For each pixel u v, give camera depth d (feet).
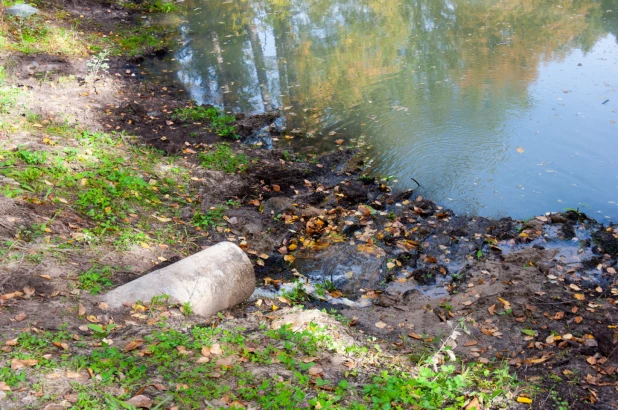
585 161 19.06
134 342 11.21
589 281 14.78
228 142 20.68
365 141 20.75
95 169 17.10
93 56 27.07
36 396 9.87
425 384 11.13
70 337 11.32
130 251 14.55
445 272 15.30
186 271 13.21
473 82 24.35
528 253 15.61
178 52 30.17
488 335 13.23
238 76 26.84
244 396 10.36
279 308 13.93
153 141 20.10
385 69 26.35
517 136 20.34
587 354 12.65
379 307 14.34
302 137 21.21
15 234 13.88
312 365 11.25
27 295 12.30
